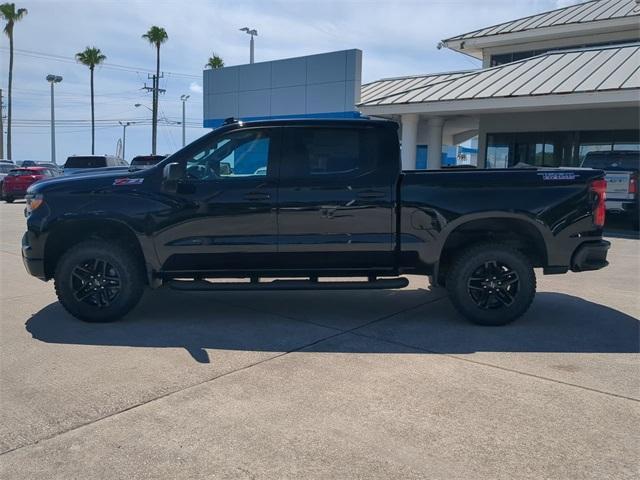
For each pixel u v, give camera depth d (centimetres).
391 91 2062
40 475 314
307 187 584
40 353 507
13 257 1018
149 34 4562
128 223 582
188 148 595
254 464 325
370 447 344
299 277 612
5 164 2852
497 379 450
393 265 599
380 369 471
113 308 596
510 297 594
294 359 495
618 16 2023
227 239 587
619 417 384
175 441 351
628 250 1159
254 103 2367
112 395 417
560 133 1981
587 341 548
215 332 573
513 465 325
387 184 586
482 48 2433
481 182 584
